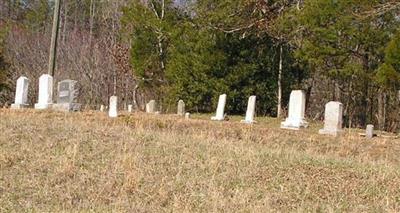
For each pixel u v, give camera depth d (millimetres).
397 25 26516
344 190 9141
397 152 15086
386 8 22828
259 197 8547
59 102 22969
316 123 24969
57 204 7754
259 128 18906
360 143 16297
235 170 9859
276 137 16656
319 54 26453
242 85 32500
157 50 38750
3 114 17422
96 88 44250
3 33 45844
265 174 9742
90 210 7422
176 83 34000
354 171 10250
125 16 38719
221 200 8117
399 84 24812
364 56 27328
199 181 9133
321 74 31453
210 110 33688
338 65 27453
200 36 32188
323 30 25875
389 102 34969
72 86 22672
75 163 9758
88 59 45312
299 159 10992
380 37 26031
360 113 36500
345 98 37969
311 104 40875
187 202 8055
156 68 38875
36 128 12461
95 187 8625
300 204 8312
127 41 42031
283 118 26641
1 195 8016
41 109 21484
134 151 10820
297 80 33125
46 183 8688
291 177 9641
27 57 45031
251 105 22422
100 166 9680
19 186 8477
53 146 10859
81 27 56188
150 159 10328
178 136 13523
